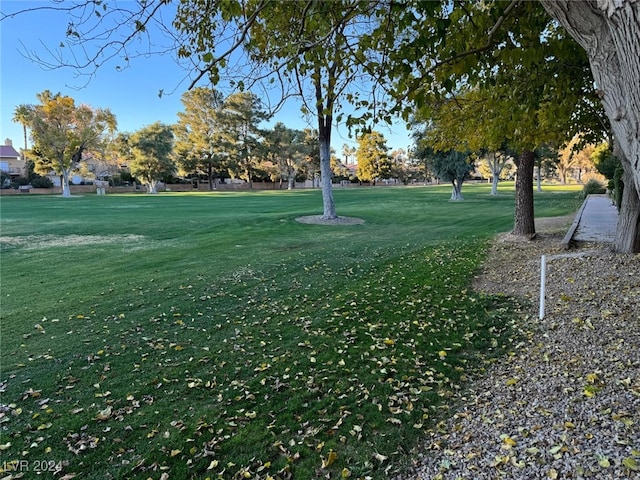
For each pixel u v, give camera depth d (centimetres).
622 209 660
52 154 3903
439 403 303
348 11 330
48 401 325
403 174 6481
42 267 824
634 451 211
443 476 222
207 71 326
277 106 389
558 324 423
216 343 439
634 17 128
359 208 2228
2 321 512
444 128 786
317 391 329
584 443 225
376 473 233
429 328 456
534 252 809
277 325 488
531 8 363
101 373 373
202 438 274
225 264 848
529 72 478
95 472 245
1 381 359
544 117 550
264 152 5062
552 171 5044
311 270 780
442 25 293
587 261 627
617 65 153
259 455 255
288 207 2395
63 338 457
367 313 515
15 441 275
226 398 325
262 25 382
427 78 348
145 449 264
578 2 157
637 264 561
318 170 5916
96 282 705
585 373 309
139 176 4741
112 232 1342
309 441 266
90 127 4041
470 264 761
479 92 620
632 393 268
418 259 841
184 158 4800
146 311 549
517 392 302
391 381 340
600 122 670
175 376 364
